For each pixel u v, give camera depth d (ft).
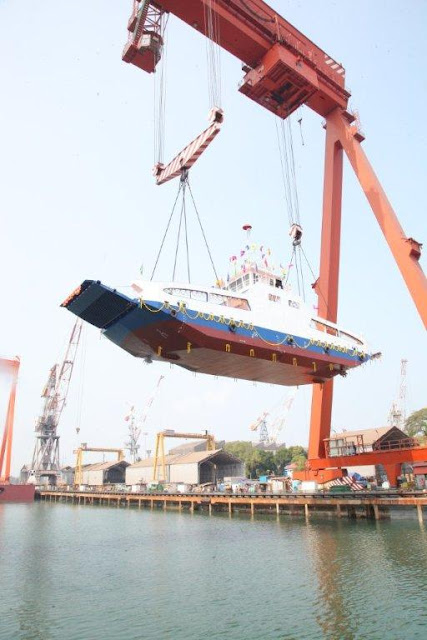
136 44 90.68
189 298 82.23
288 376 106.83
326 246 114.73
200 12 92.38
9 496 219.41
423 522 98.99
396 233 96.37
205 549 78.64
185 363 93.30
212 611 46.44
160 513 149.28
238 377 106.22
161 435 220.84
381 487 128.88
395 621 42.34
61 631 42.16
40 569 66.85
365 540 79.30
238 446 319.68
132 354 92.22
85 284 73.87
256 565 64.80
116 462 279.90
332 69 112.47
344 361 104.63
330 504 108.78
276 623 42.78
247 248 105.60
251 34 97.96
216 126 76.02
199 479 213.66
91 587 56.34
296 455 303.07
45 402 289.53
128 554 77.30
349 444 118.42
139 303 75.25
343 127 111.75
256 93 108.27
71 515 152.66
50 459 283.18
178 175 88.02
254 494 125.39
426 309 89.71
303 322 99.81
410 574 56.34
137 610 47.37
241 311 88.69
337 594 50.16
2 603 50.52
